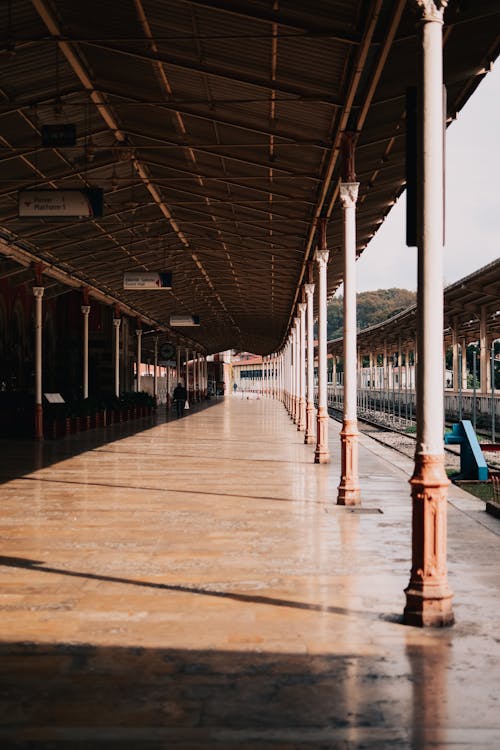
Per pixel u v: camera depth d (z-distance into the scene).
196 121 14.82
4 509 11.21
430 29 6.02
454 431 16.52
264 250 25.67
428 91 6.02
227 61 11.59
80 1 10.84
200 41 11.17
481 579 7.13
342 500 11.75
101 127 16.17
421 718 4.20
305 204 19.20
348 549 8.52
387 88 11.60
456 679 4.76
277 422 37.25
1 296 28.89
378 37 9.66
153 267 30.52
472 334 52.28
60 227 21.86
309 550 8.45
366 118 12.73
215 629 5.70
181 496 12.62
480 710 4.30
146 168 19.28
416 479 5.95
